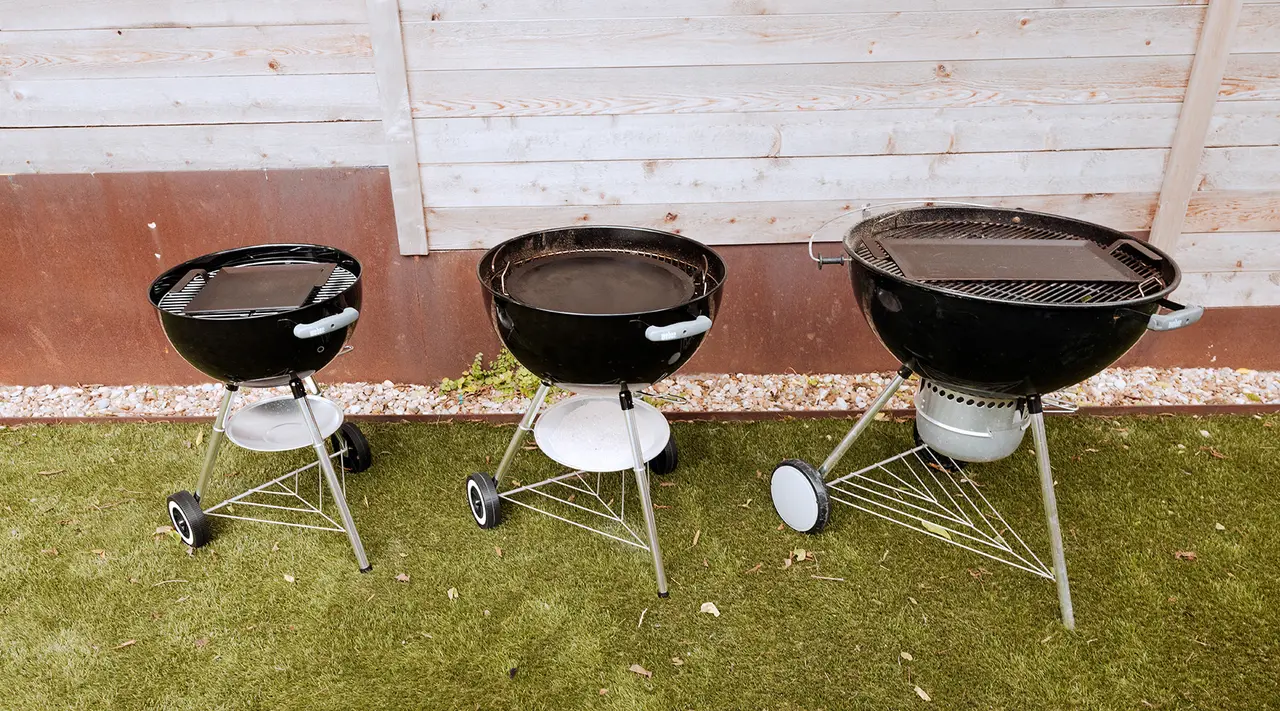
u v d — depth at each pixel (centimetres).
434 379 284
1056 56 234
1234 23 223
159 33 229
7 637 169
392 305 270
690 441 243
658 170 252
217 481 223
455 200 254
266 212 254
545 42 232
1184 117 238
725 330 277
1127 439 238
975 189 255
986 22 229
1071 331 144
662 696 157
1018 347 148
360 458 225
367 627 173
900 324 163
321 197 252
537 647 168
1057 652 165
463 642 169
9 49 229
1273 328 274
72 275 261
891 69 237
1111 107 241
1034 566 188
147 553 194
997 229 201
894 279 155
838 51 234
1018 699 155
